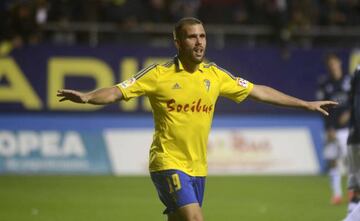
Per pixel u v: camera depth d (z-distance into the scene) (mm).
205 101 24578
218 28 72000
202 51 24141
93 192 52406
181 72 24469
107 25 70188
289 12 74938
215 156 65375
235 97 25672
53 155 63750
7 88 63625
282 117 67562
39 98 64000
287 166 66438
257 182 59469
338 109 49938
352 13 77438
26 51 63750
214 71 25141
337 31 74000
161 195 24828
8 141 63250
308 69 67438
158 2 71688
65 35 69750
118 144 64688
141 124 65438
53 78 64188
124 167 64312
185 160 24531
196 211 23812
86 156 64125
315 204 47500
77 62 64312
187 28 24000
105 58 64562
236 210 44531
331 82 50656
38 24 67250
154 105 24594
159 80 24266
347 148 33875
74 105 64688
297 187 56594
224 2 78938
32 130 63688
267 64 66812
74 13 70188
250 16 73000
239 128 66375
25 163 63219
